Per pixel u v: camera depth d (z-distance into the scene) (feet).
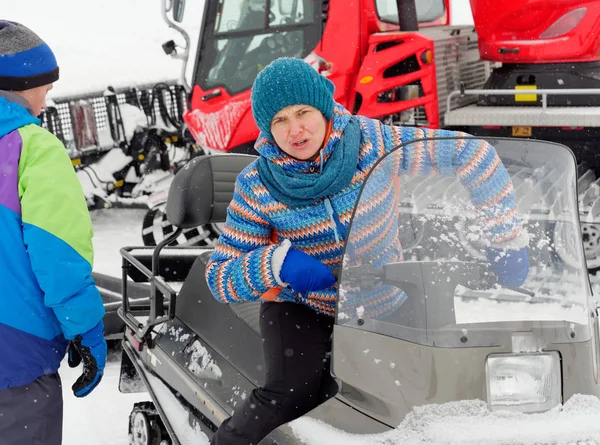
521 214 7.89
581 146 17.83
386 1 21.44
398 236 7.70
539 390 7.23
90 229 8.91
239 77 22.38
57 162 8.75
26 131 8.78
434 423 7.03
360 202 7.89
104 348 9.29
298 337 8.48
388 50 19.71
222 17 22.47
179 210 11.15
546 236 7.85
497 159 7.90
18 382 8.79
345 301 7.73
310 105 7.91
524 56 18.66
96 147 25.04
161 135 25.76
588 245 17.43
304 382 8.28
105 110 25.34
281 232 8.45
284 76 7.84
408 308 7.41
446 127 19.53
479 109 18.95
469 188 7.82
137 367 11.89
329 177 7.93
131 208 26.20
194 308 11.44
